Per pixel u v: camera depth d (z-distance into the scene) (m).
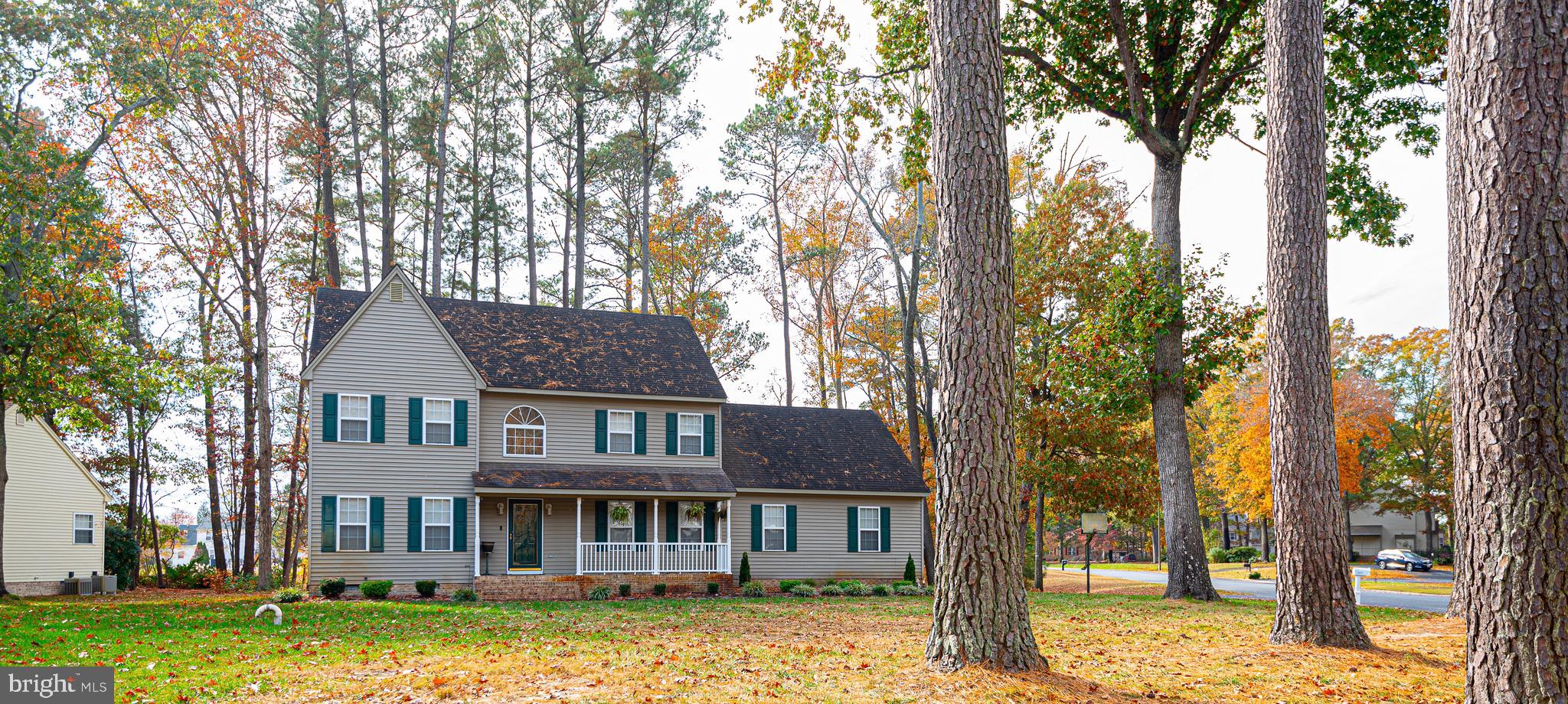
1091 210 30.39
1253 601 21.42
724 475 28.45
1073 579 38.12
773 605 22.17
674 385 28.77
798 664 10.38
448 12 36.59
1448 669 9.98
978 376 9.34
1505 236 5.33
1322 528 11.70
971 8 9.72
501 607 20.73
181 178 29.64
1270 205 12.40
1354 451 40.34
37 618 16.62
